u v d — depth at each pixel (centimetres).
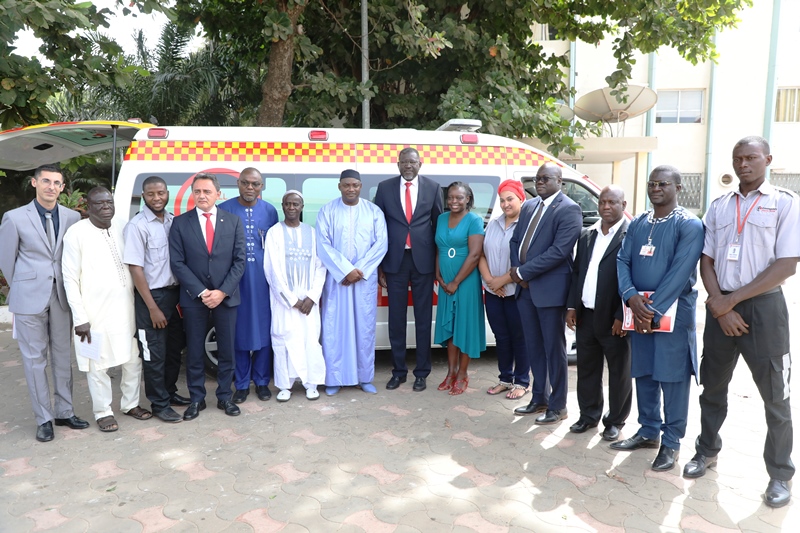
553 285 428
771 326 314
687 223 344
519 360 500
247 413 468
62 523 308
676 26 1011
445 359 621
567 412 461
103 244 423
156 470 369
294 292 485
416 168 488
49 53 699
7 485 351
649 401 387
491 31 1065
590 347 411
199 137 521
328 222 495
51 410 430
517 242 448
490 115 903
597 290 392
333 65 1078
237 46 1209
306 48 889
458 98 894
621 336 394
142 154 508
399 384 531
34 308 409
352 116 1045
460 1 970
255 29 1108
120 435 425
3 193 1221
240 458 385
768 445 325
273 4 890
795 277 1223
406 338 555
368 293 498
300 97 1060
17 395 523
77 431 433
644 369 372
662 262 352
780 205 306
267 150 532
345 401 494
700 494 332
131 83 752
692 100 1662
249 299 482
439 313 501
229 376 466
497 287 466
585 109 1234
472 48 949
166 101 1275
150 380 449
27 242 409
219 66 1339
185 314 448
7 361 637
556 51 1619
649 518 307
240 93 1385
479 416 457
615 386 404
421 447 400
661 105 1670
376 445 404
